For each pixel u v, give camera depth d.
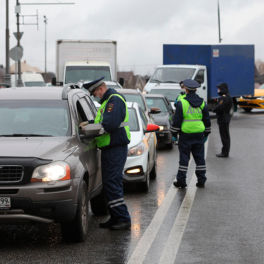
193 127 15.66
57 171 9.30
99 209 12.41
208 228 10.96
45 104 11.27
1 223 9.24
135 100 24.48
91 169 10.90
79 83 27.61
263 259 8.91
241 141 29.06
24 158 9.27
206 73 43.22
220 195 14.55
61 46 39.91
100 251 9.40
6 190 9.14
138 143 15.02
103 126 10.72
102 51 40.19
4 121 10.91
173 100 36.59
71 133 10.73
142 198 14.30
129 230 10.90
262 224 11.27
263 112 54.88
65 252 9.37
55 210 9.26
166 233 10.59
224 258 8.95
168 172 19.03
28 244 9.95
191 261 8.80
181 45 44.12
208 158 22.55
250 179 17.22
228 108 22.88
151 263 8.70
